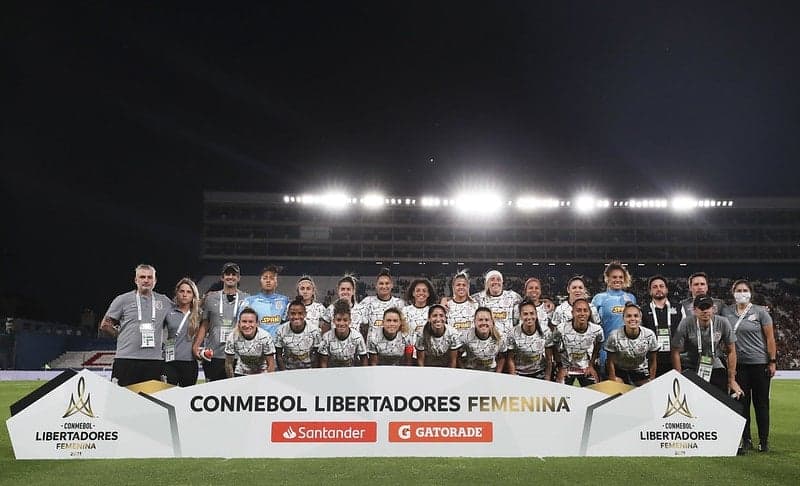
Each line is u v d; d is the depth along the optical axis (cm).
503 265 3969
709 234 3894
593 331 729
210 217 3888
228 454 607
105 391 607
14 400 1409
